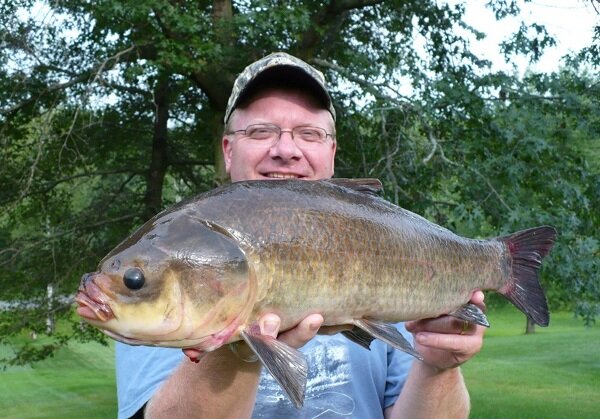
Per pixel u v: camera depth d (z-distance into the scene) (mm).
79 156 11984
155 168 14695
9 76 11977
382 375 3141
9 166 13328
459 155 11570
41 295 13906
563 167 11617
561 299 11867
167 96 14203
